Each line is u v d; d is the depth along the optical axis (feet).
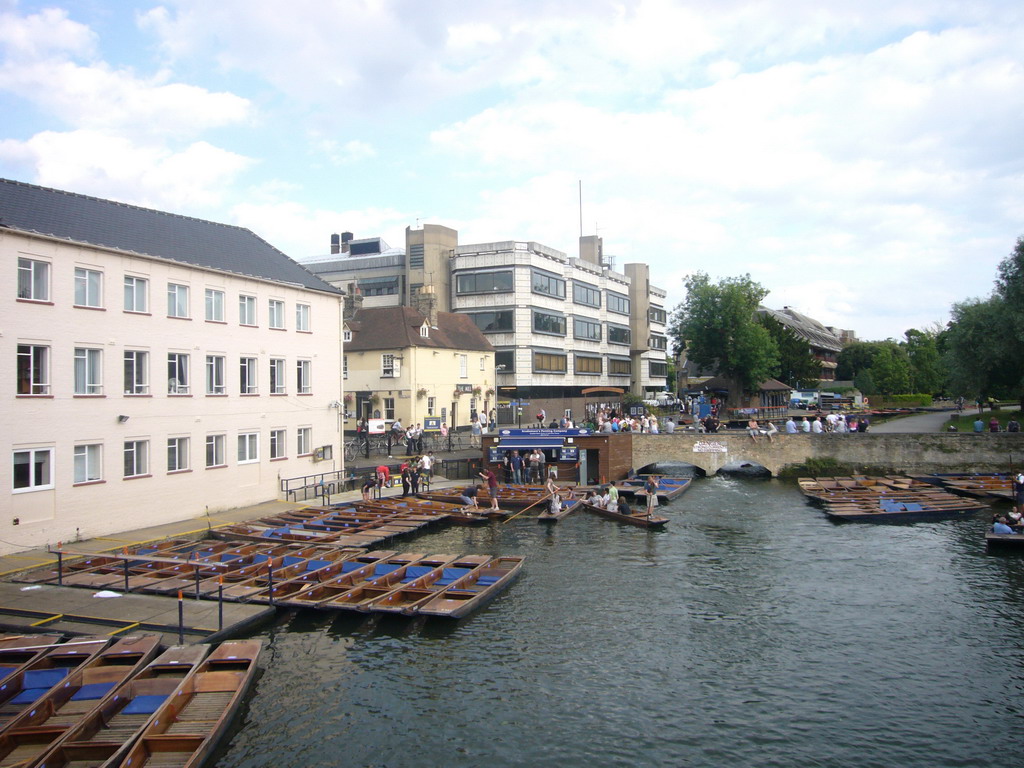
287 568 63.87
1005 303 130.00
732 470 149.18
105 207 85.40
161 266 83.71
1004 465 120.37
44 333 70.13
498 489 114.11
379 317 162.81
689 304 207.62
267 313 100.63
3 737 34.71
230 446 93.81
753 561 76.13
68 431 72.33
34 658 43.09
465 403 172.45
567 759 38.11
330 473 111.24
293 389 105.91
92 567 64.18
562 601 62.90
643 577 70.18
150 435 81.82
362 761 37.73
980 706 44.11
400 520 90.58
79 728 35.09
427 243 196.44
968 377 133.49
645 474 140.36
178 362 86.43
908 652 52.11
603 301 239.91
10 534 66.85
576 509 105.70
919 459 124.98
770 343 203.00
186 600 56.29
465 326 183.32
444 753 38.55
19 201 73.20
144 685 39.99
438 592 59.67
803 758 38.34
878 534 88.33
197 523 84.74
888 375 274.57
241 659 43.83
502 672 48.44
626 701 44.57
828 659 50.96
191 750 34.68
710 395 211.41
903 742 39.99
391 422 153.99
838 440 129.18
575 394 222.89
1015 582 68.13
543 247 199.72
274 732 40.14
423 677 47.52
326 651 51.08
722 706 44.04
